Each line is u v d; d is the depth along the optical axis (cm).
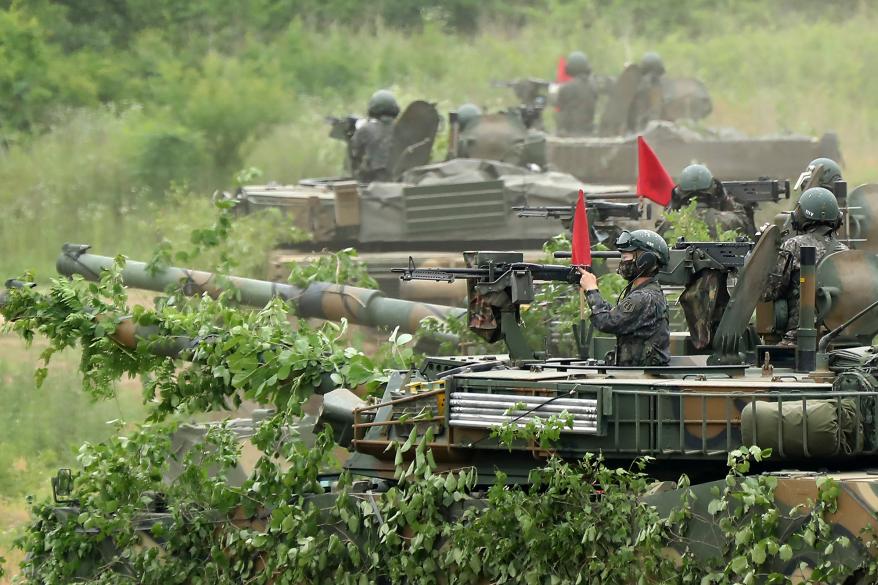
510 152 11406
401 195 10006
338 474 5266
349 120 11100
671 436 4384
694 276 5041
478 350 7075
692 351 5284
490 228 10069
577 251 5441
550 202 10025
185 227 10581
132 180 14950
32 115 16638
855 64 19175
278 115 16825
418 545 4569
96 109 17050
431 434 4678
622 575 4238
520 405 4494
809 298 4712
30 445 7956
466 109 11619
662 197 7694
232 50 19312
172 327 5684
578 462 4434
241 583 4978
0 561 5638
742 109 18238
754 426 4219
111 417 8450
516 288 5072
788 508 4022
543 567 4372
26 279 5972
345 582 4719
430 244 10131
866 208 6316
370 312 7062
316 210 9962
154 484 5356
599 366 4844
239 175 7206
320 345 5419
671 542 4188
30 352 10162
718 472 4503
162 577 5075
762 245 4956
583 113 14538
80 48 18700
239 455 5406
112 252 12912
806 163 12594
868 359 4609
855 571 3931
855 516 3928
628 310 4828
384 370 5441
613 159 12681
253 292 7231
